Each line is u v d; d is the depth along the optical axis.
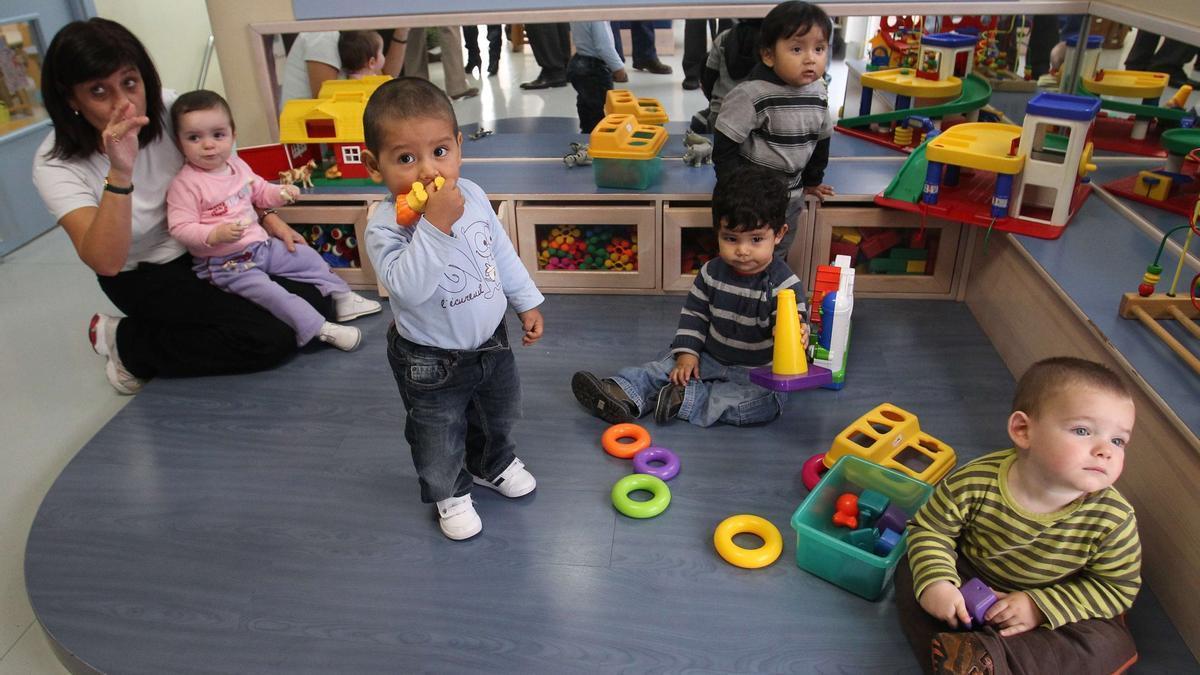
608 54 2.72
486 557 1.47
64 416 2.03
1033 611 1.16
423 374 1.34
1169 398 1.32
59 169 1.77
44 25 3.11
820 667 1.24
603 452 1.73
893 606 1.35
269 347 2.02
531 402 1.90
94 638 1.33
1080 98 1.91
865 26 3.00
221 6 2.35
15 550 1.63
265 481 1.68
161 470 1.72
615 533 1.51
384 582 1.42
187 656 1.30
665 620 1.33
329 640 1.32
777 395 1.79
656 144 2.28
